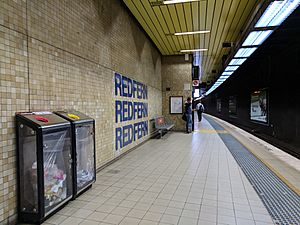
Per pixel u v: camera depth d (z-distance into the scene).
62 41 2.90
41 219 2.06
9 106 2.04
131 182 3.24
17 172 2.11
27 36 2.29
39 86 2.46
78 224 2.08
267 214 2.27
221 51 9.14
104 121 4.12
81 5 3.39
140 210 2.37
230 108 17.02
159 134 8.73
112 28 4.55
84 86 3.45
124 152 5.15
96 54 3.87
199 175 3.56
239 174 3.60
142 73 6.79
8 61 2.04
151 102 7.98
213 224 2.08
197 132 9.48
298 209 2.38
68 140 2.53
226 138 7.67
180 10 5.28
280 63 6.70
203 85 24.30
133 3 4.96
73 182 2.56
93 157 3.05
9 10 2.06
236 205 2.48
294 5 3.74
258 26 4.70
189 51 9.16
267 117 8.00
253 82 10.21
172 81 9.87
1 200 1.94
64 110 2.91
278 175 3.54
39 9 2.47
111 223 2.10
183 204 2.51
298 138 5.43
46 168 2.19
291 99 5.89
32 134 2.06
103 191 2.89
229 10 5.21
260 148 5.84
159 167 4.04
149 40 7.54
